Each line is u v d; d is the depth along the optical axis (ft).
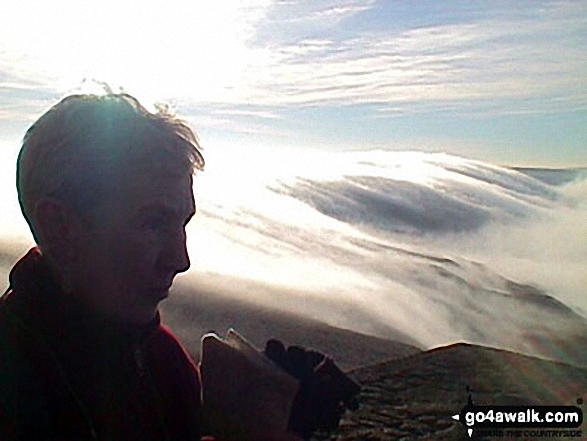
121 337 4.22
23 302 4.10
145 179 3.97
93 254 4.00
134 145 3.97
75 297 4.09
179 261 4.17
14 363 3.96
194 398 4.72
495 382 10.45
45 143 3.95
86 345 4.10
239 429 4.41
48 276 4.14
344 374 4.76
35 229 4.07
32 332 4.04
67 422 3.92
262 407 4.46
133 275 4.06
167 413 4.50
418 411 9.15
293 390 4.54
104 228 3.97
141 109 4.15
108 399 4.13
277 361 4.74
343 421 8.71
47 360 4.00
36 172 3.97
